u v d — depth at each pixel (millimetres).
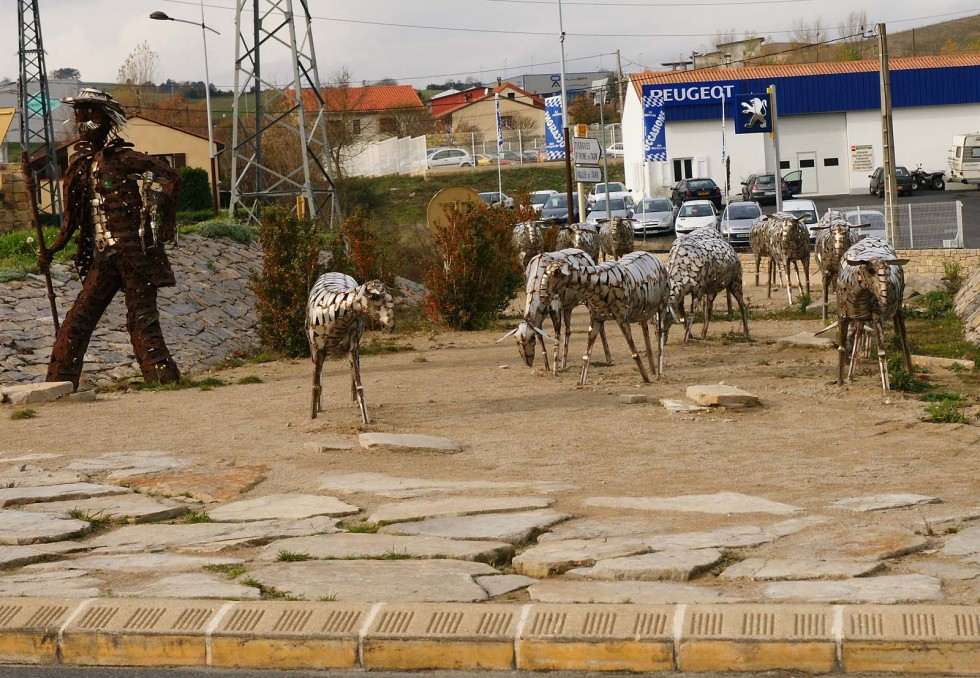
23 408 16844
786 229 27750
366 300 13594
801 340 20625
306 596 7141
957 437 12484
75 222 19547
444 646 6434
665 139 67125
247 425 14539
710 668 6203
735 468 11078
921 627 6133
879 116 67750
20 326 22594
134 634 6715
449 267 27125
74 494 10508
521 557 7836
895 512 8914
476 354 22000
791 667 6125
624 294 16406
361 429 13727
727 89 66875
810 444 12250
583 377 16719
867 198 64188
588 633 6363
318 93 41594
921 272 34312
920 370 17984
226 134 82438
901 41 186250
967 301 25562
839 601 6645
